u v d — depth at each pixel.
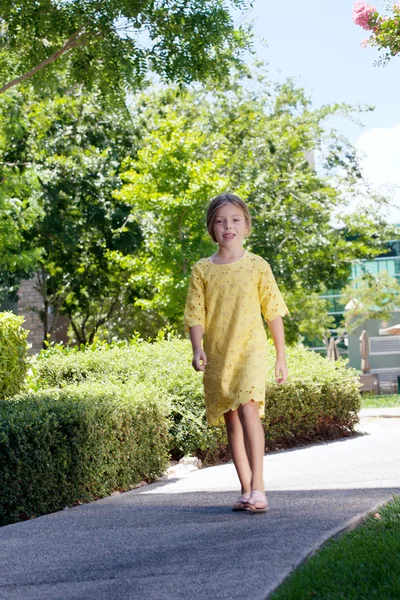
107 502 6.09
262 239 26.48
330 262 28.17
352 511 4.91
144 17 11.56
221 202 5.37
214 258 5.41
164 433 7.68
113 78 12.21
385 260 50.22
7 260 21.56
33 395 7.07
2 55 12.45
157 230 22.06
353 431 11.41
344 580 3.50
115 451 6.75
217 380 5.22
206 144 27.55
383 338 49.94
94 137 25.98
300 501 5.43
